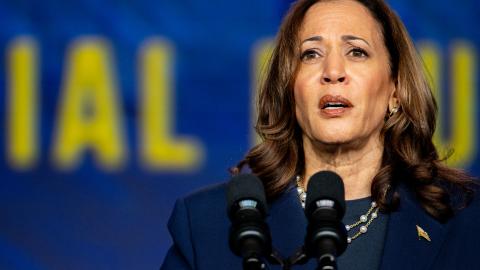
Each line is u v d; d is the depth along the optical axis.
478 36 13.45
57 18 13.56
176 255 7.59
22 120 13.56
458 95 13.39
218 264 7.39
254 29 13.43
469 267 7.20
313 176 6.32
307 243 6.07
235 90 13.45
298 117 7.63
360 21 7.55
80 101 13.51
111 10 13.51
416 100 7.73
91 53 13.51
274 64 7.82
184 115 13.44
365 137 7.49
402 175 7.61
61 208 13.53
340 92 7.32
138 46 13.47
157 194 13.43
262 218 6.21
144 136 13.44
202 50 13.46
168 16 13.46
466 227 7.35
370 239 7.43
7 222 13.56
